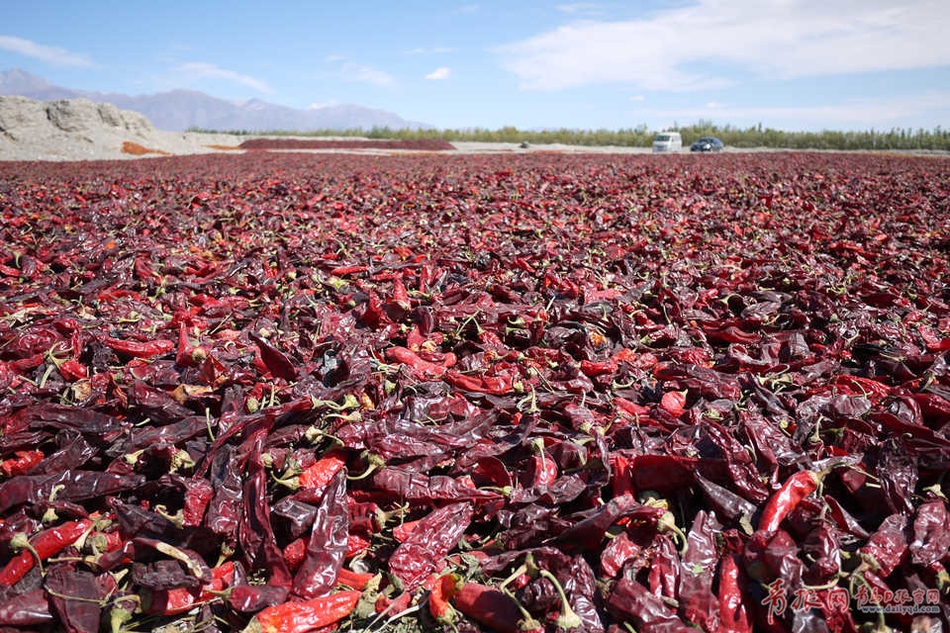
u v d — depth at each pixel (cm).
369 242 222
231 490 79
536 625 66
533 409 98
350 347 120
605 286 169
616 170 524
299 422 91
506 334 135
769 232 257
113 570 74
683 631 64
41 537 74
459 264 192
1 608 67
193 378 108
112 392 105
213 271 190
